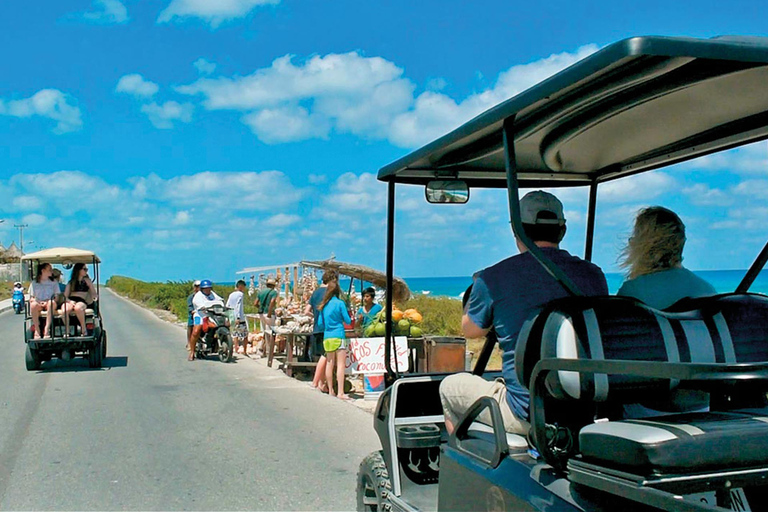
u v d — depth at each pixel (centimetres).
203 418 920
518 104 292
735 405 314
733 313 296
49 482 643
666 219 334
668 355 280
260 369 1409
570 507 259
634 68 273
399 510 396
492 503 304
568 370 264
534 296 330
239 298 1702
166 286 4850
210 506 571
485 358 403
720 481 235
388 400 441
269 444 773
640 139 396
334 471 667
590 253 506
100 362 1487
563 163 455
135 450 755
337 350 1052
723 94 316
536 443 287
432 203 484
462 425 346
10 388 1211
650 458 228
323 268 1297
